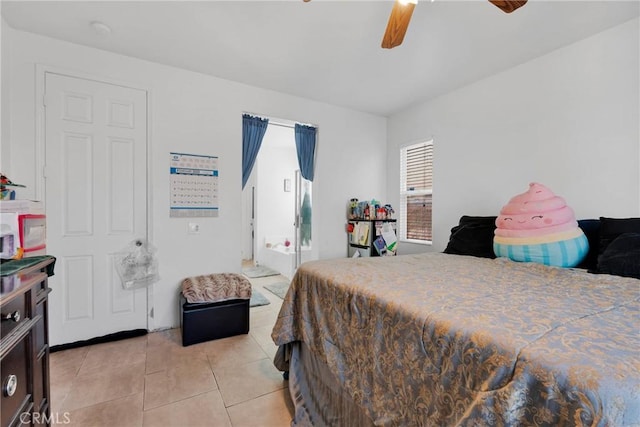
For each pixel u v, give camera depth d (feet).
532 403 2.07
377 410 3.51
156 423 4.88
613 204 6.57
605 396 1.79
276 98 10.50
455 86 9.89
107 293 7.99
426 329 3.05
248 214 21.34
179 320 8.84
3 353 2.58
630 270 4.77
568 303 3.41
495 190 8.93
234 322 8.36
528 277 4.86
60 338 7.42
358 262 6.34
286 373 6.15
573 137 7.22
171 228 8.79
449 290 4.00
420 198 11.94
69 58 7.50
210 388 5.87
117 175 8.09
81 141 7.66
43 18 6.56
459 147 10.02
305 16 6.41
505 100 8.69
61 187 7.45
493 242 7.11
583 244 5.77
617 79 6.51
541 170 7.82
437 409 2.78
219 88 9.45
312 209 12.18
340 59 8.22
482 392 2.33
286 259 16.05
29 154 7.09
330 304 4.85
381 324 3.69
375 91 10.42
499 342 2.44
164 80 8.64
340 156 12.11
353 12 6.25
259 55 8.07
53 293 7.35
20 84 6.99
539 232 5.98
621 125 6.46
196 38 7.30
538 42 7.23
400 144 12.55
